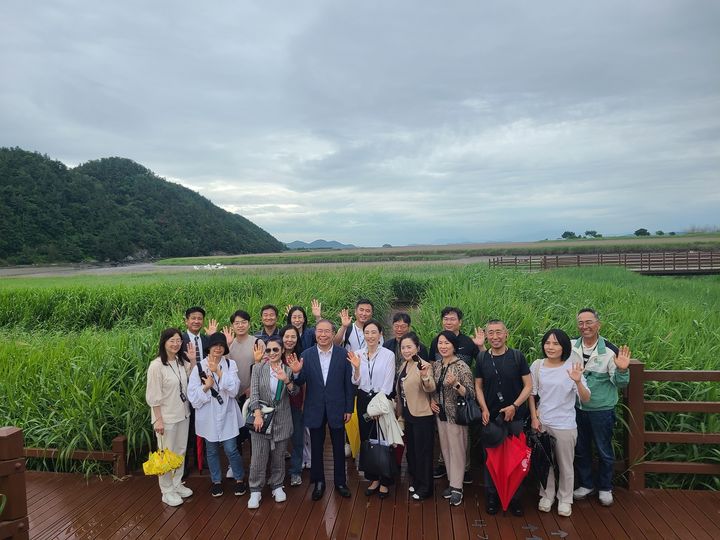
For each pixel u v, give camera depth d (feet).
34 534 14.15
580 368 14.19
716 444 16.22
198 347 18.52
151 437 19.36
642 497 15.61
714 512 14.62
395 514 14.96
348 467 18.83
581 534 13.61
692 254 112.98
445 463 16.26
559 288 46.98
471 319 24.45
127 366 20.97
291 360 16.19
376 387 16.72
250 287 60.39
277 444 15.87
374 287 57.82
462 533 13.78
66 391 20.11
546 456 14.73
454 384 15.06
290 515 15.05
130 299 55.47
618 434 17.31
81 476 18.33
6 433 9.92
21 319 54.24
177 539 13.78
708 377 15.49
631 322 25.50
